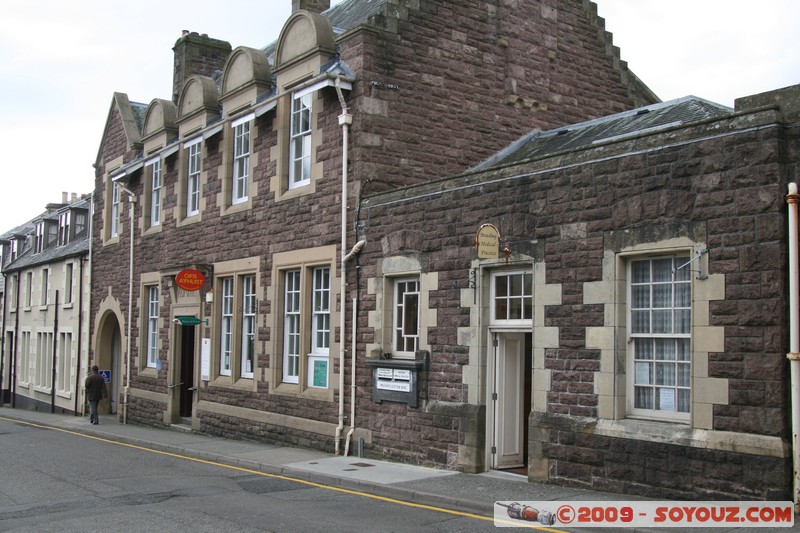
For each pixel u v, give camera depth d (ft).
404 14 53.57
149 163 80.74
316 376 54.90
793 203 29.78
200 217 69.92
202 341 68.44
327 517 32.40
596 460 35.70
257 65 63.46
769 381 29.96
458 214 43.88
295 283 57.93
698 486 31.76
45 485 41.42
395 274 48.06
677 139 33.68
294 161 58.44
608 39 66.33
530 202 39.86
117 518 32.65
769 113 30.66
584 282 37.01
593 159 37.01
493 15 58.59
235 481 42.45
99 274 93.86
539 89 60.85
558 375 37.96
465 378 42.93
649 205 34.47
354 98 51.96
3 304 142.10
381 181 51.65
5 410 115.96
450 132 55.16
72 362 104.37
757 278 30.63
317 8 74.43
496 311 42.52
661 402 34.58
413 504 35.37
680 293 34.12
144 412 79.10
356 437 49.83
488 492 36.17
